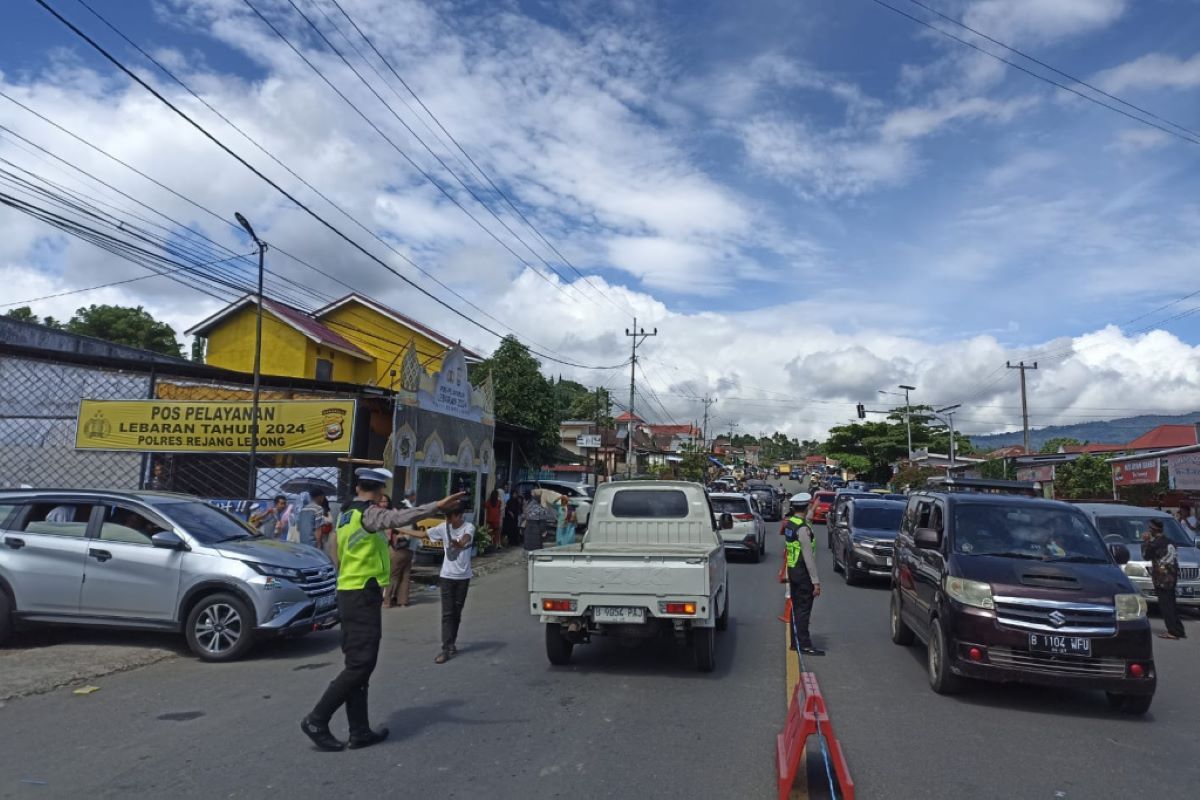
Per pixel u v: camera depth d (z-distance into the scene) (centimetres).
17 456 1712
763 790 537
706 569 828
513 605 1383
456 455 2078
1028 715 747
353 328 3083
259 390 1820
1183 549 1521
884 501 1880
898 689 834
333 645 1006
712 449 9350
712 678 862
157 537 927
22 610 926
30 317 3369
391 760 582
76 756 582
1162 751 654
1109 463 3186
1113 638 725
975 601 767
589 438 4200
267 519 1472
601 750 613
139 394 1784
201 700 741
